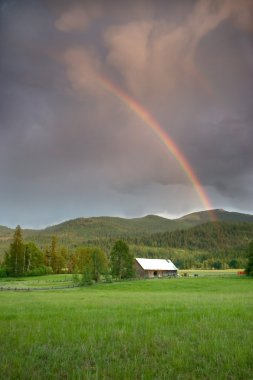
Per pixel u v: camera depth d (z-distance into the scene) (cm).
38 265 15338
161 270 13462
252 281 8625
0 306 2886
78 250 15325
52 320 1900
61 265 16812
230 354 1081
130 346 1216
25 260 15162
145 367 967
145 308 2489
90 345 1233
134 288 7531
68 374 919
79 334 1441
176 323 1736
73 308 2611
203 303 2856
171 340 1305
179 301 3181
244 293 4978
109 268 10775
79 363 1025
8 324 1772
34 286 8750
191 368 970
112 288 7650
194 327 1588
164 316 1966
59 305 2902
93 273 9556
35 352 1135
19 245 14600
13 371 927
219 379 879
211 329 1514
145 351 1159
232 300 3231
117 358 1075
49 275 14588
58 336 1409
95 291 6712
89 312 2278
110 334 1438
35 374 912
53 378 896
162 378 889
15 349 1182
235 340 1275
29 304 3084
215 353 1088
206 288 6962
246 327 1596
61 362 1027
